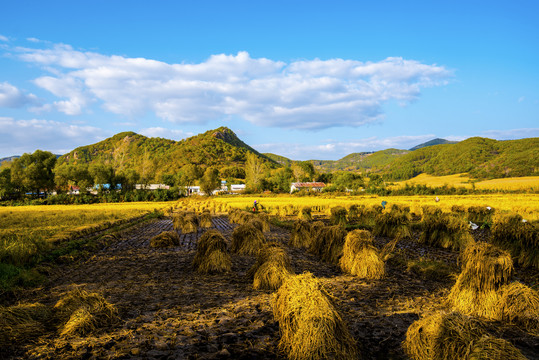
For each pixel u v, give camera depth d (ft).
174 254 39.81
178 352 13.97
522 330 16.66
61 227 60.49
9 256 30.60
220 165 642.22
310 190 265.13
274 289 23.79
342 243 34.35
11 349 14.12
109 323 17.13
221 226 73.41
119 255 39.19
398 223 52.06
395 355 14.06
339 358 13.10
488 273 18.86
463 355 12.10
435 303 20.86
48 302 21.62
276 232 61.21
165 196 225.35
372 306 20.21
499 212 72.84
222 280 26.89
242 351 14.05
